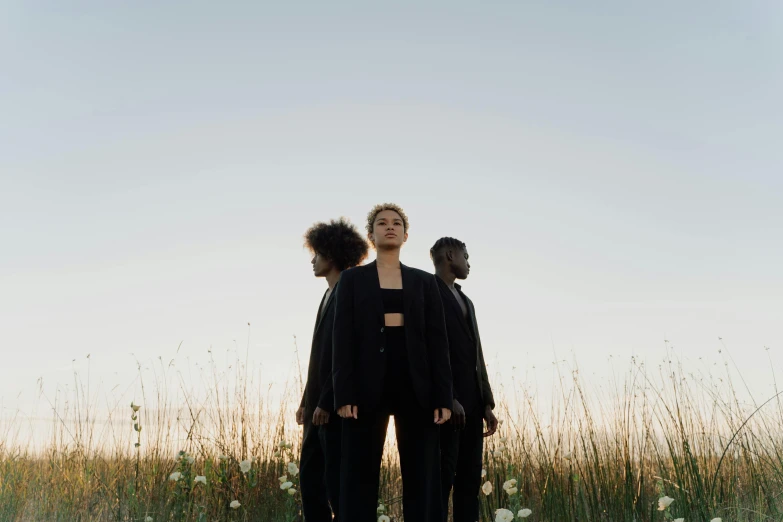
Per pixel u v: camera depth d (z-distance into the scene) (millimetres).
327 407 2904
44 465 4945
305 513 3334
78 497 4359
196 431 4539
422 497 2639
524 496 3979
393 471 4547
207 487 4086
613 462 4043
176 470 4336
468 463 3297
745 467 4016
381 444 2697
